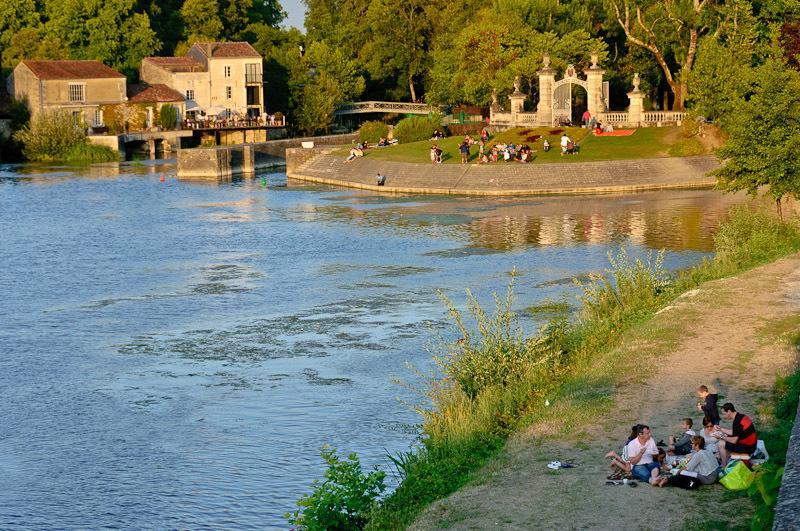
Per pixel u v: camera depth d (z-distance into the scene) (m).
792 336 36.91
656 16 126.38
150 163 146.50
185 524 28.55
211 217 90.75
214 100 170.00
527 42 138.38
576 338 40.75
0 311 54.75
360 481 26.64
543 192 102.12
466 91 141.62
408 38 174.00
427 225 82.94
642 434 26.05
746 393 31.61
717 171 66.81
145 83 169.12
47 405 39.00
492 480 26.69
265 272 64.75
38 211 95.81
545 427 30.28
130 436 35.50
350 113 179.00
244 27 198.88
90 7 172.00
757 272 49.44
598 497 24.80
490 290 56.91
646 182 102.56
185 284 61.41
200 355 45.47
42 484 31.56
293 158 126.69
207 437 35.12
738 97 67.19
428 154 118.06
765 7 112.31
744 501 24.03
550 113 127.56
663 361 35.41
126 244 76.56
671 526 22.89
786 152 62.75
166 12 195.38
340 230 81.62
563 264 64.50
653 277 48.56
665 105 151.88
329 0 190.88
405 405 36.22
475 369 35.12
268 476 31.62
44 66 156.75
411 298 55.66
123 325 51.31
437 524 24.22
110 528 28.52
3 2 172.88
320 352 45.28
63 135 151.12
